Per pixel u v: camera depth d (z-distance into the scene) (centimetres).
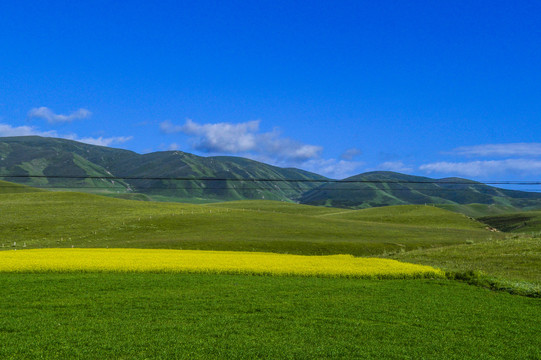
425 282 3584
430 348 1931
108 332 2033
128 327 2120
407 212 16725
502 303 2830
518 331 2223
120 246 7569
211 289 3066
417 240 9494
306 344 1944
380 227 11738
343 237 9569
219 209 13562
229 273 3822
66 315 2330
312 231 10219
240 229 10088
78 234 9062
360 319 2392
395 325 2284
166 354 1767
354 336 2086
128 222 10306
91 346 1836
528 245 5231
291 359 1758
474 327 2283
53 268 3684
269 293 2984
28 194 15012
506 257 4659
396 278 3791
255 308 2559
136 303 2603
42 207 12138
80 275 3525
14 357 1692
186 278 3494
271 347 1881
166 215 11438
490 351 1919
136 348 1825
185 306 2569
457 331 2205
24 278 3325
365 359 1778
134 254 5028
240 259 4681
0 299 2648
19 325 2108
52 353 1748
